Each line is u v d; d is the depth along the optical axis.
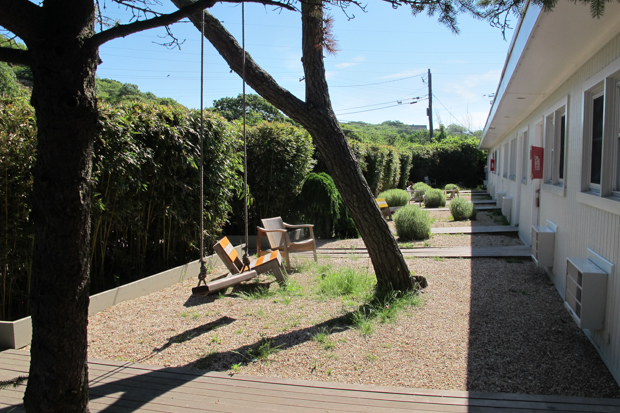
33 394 1.58
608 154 3.26
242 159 7.53
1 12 1.34
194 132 5.73
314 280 5.41
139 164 4.91
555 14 3.05
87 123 1.53
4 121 3.75
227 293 4.95
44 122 1.47
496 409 2.34
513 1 2.18
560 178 5.45
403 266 4.55
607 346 2.97
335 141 4.23
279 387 2.63
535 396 2.49
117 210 4.81
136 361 3.10
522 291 4.76
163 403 2.46
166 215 5.54
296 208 9.11
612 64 3.13
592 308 3.08
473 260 6.44
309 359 3.07
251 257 7.14
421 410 2.34
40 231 1.51
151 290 5.06
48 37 1.44
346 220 9.08
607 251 3.15
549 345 3.29
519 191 9.18
